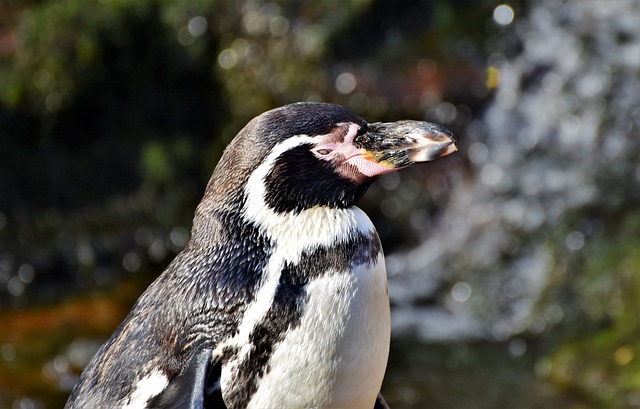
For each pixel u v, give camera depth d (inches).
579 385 489.7
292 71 566.9
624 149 550.6
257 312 262.4
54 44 571.8
